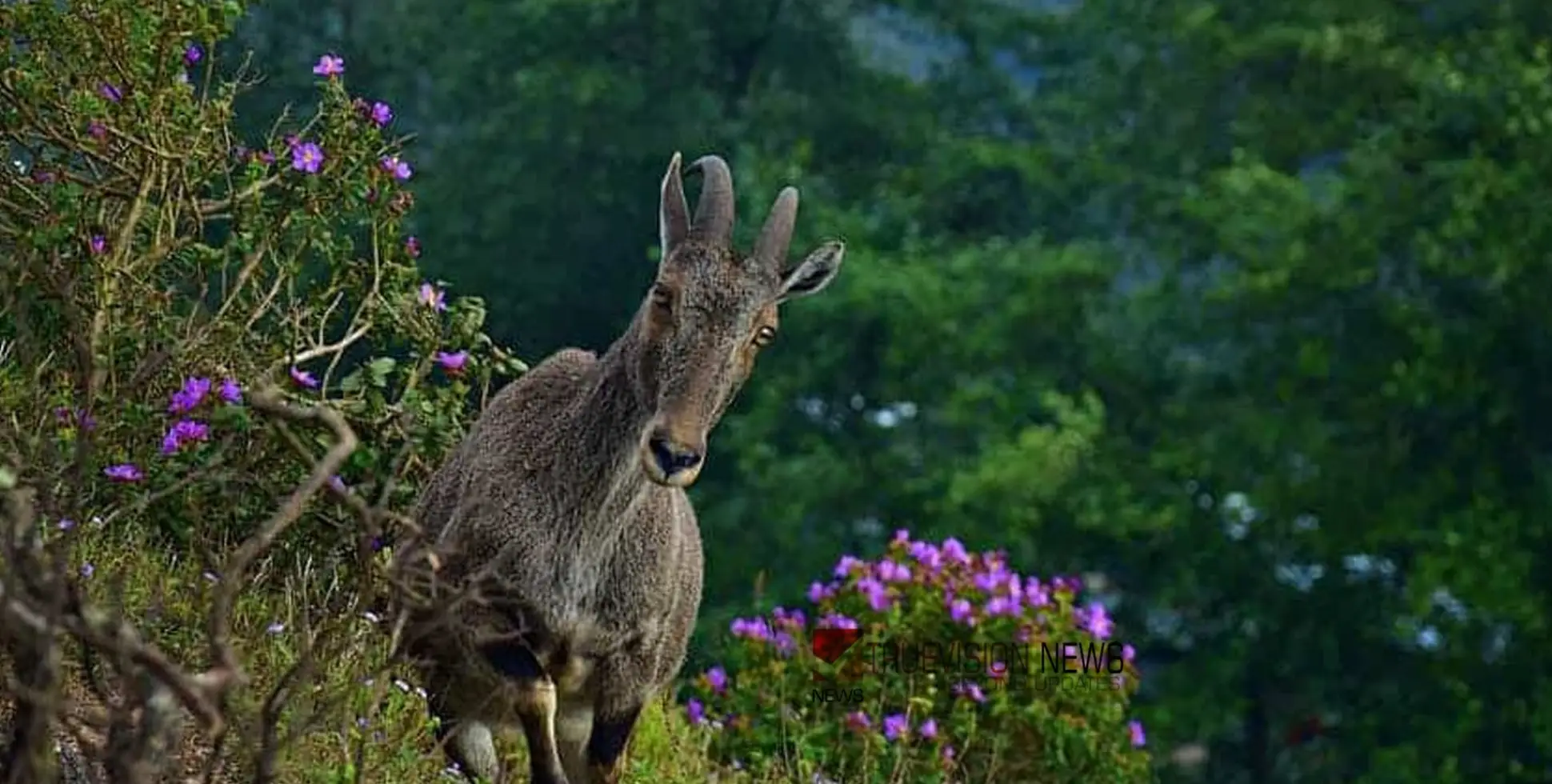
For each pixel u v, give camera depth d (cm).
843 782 890
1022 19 2962
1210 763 2466
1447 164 2209
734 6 2747
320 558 733
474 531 603
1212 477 2359
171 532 722
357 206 786
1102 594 2511
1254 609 2336
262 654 666
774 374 2512
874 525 2470
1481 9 2453
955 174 2723
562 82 2534
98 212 760
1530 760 2277
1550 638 2177
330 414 493
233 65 1736
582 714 631
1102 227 2981
